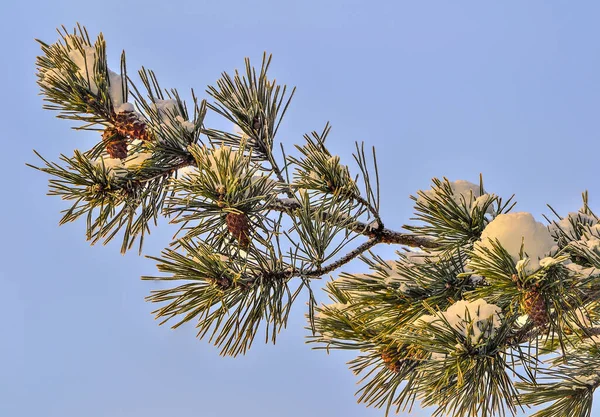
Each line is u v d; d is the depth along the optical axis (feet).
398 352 13.75
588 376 14.01
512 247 13.17
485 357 13.23
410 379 13.75
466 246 13.42
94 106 13.94
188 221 13.57
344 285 13.61
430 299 13.44
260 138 14.05
